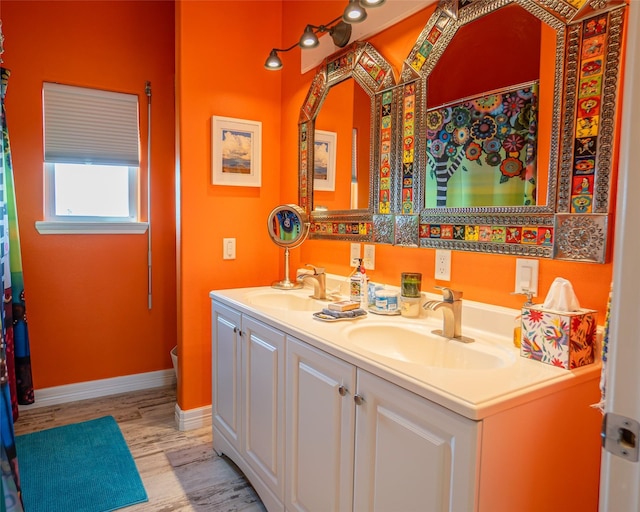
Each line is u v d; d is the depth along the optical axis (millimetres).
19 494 1384
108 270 2902
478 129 1503
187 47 2350
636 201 574
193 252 2445
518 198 1387
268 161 2652
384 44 1886
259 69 2584
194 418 2500
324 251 2336
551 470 1054
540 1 1304
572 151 1234
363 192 2016
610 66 1146
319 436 1406
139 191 2990
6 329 2346
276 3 2617
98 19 2770
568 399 1071
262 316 1728
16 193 2609
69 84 2713
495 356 1256
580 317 1115
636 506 578
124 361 2990
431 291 1701
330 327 1532
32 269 2678
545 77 1299
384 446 1147
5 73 2318
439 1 1621
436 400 983
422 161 1706
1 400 1303
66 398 2812
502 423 947
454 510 955
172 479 1998
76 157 2752
